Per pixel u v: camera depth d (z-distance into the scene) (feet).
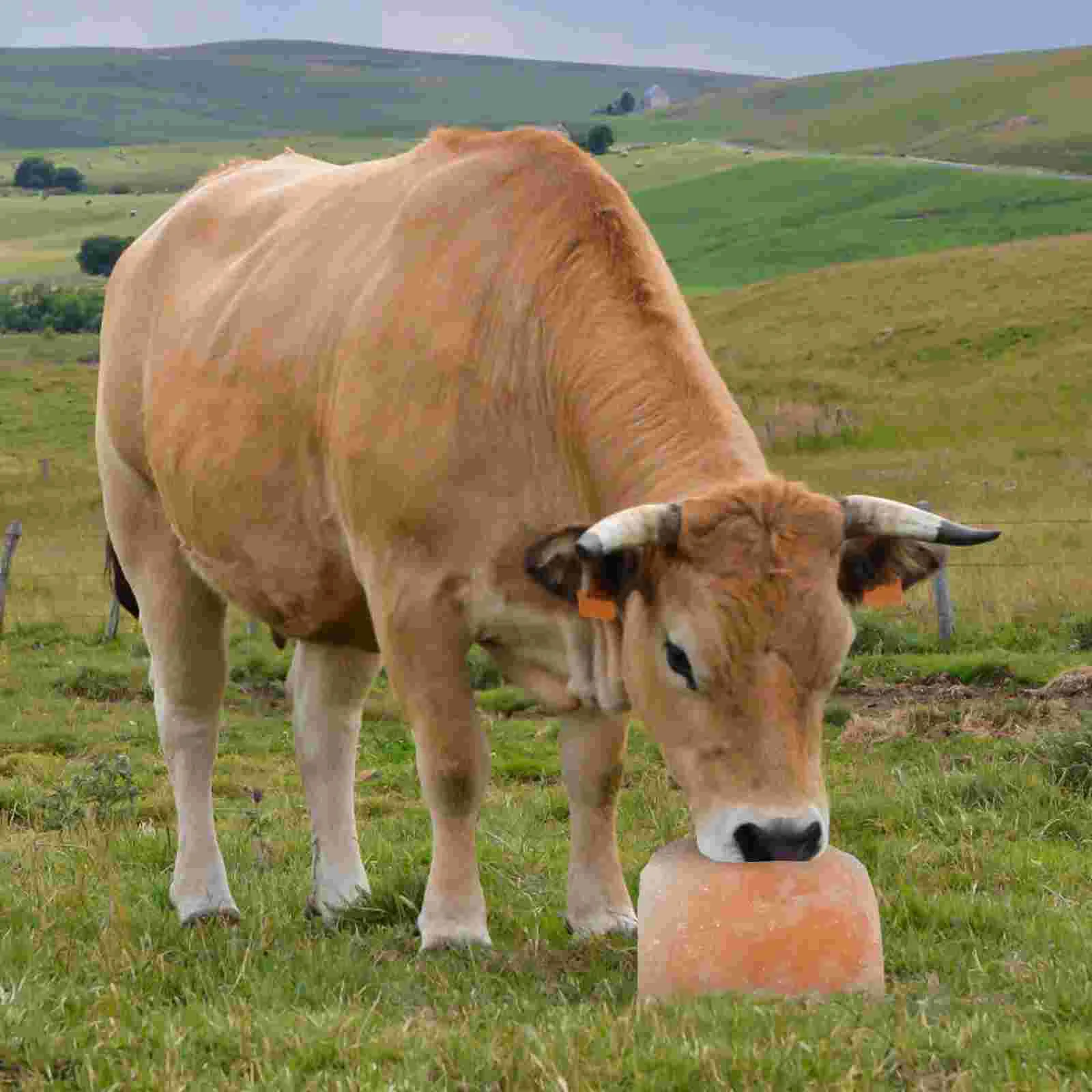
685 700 18.94
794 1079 16.29
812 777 18.62
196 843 27.07
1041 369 171.94
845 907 19.39
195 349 26.84
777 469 141.69
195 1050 18.28
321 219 25.75
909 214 416.67
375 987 21.20
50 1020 19.16
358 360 22.89
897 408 165.58
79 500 139.54
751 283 347.56
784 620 18.33
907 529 18.99
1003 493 115.75
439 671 22.49
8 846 32.78
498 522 21.86
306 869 30.53
